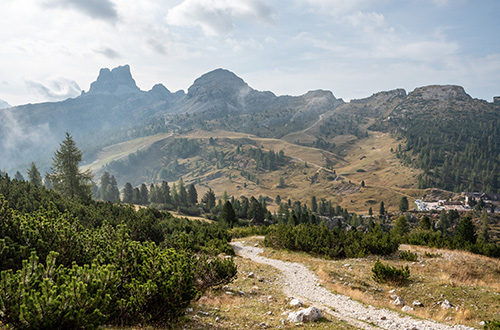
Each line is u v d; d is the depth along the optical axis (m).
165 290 11.00
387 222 172.88
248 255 34.66
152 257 12.45
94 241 15.86
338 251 32.50
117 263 12.28
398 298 18.05
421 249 34.22
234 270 17.94
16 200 33.88
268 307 15.42
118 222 33.31
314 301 17.59
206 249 30.41
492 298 17.95
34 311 7.62
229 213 73.62
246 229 57.81
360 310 16.08
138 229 31.89
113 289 9.94
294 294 18.91
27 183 42.88
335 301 17.73
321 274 23.97
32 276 8.89
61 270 9.37
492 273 24.95
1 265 11.59
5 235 13.37
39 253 12.57
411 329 13.20
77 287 8.38
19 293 8.02
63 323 7.94
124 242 12.87
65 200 39.16
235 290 18.61
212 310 14.13
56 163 53.34
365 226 153.25
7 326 7.79
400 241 40.34
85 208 36.75
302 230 39.59
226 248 32.94
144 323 10.82
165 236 32.44
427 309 16.97
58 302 7.84
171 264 12.23
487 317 15.54
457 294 18.62
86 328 8.19
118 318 10.82
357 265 27.30
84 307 8.27
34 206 32.12
